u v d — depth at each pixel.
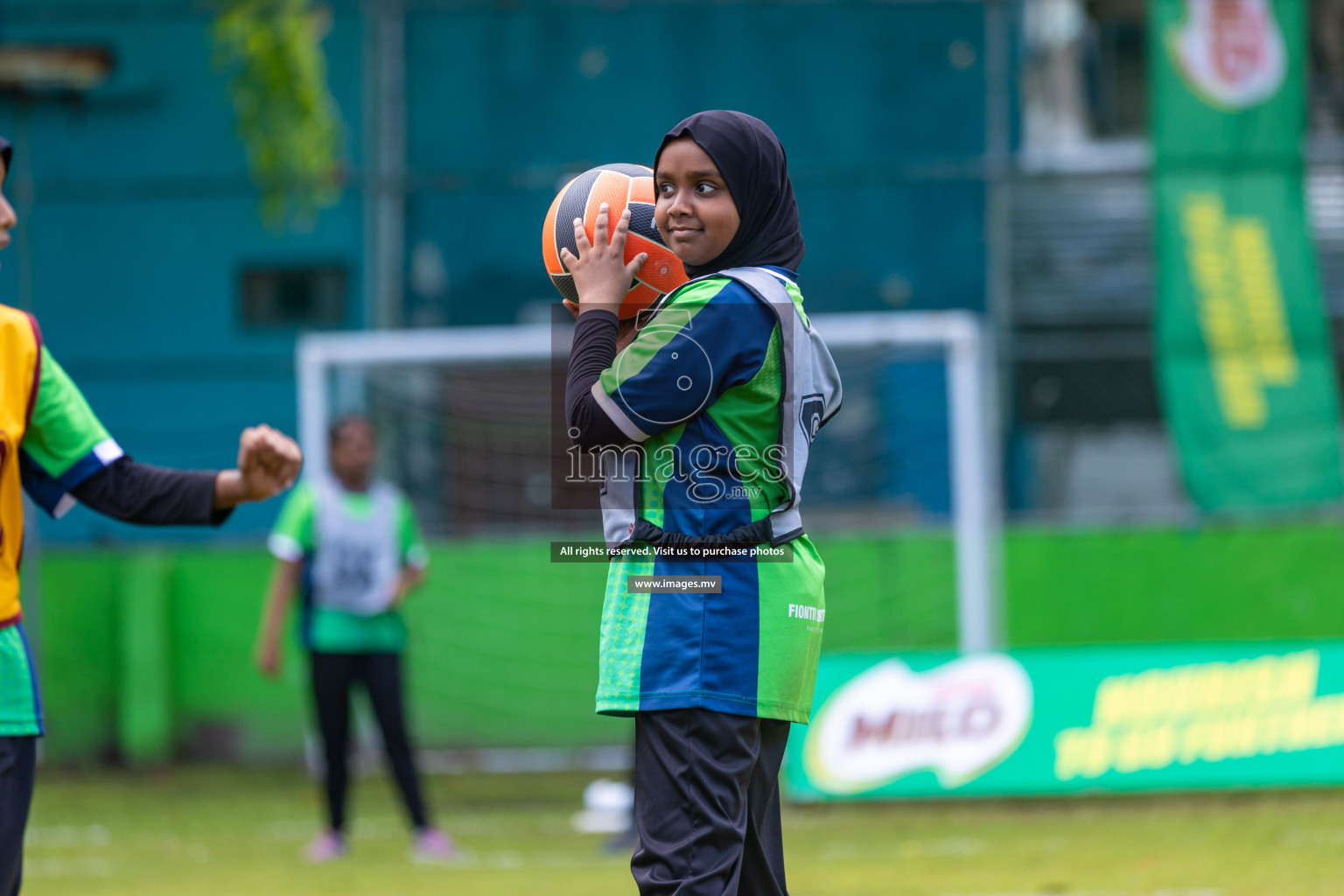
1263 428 37.09
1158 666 27.11
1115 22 47.97
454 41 46.66
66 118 45.19
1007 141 46.38
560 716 37.00
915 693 27.33
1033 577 36.72
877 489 40.41
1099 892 18.80
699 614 8.78
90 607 37.09
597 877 21.06
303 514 23.88
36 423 10.39
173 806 30.72
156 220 45.25
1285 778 26.53
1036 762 26.89
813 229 46.75
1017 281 46.22
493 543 37.44
